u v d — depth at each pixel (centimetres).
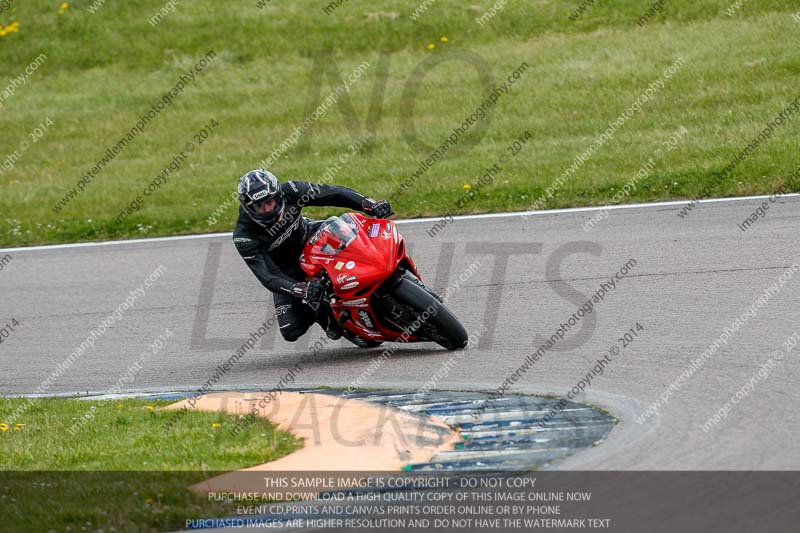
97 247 5597
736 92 6662
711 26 7975
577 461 2103
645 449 2131
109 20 9556
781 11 7969
